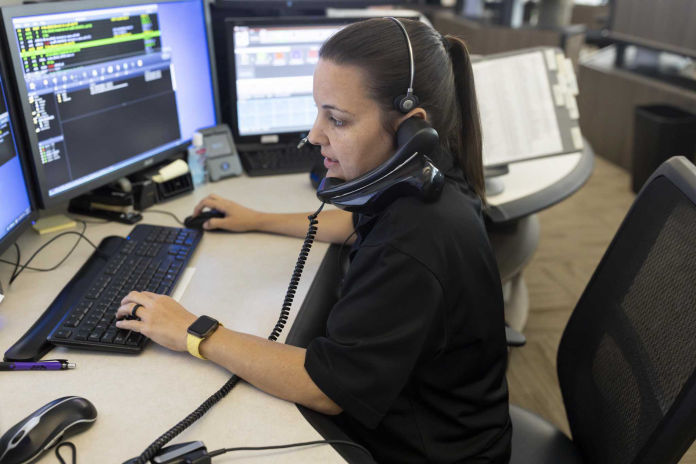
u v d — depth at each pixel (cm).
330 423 87
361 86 82
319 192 92
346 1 190
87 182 134
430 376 91
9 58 114
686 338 81
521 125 159
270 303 112
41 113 122
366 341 83
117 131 140
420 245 82
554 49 160
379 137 86
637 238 100
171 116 155
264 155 176
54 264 122
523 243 185
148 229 131
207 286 117
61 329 98
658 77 361
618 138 379
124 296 108
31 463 76
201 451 76
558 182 171
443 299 83
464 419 94
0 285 114
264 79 173
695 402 76
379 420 83
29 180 122
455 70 96
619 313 100
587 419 104
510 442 102
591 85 396
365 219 95
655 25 349
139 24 140
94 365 94
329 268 125
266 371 87
